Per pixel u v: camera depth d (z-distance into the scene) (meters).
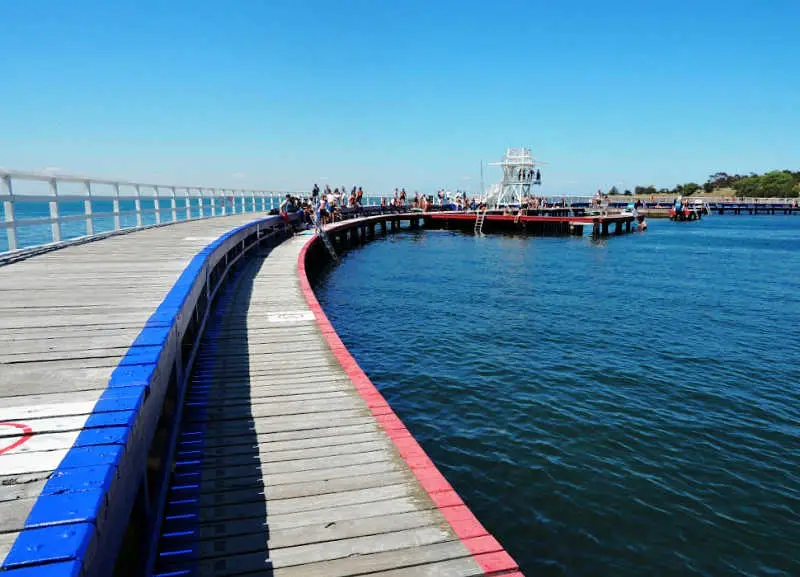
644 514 5.44
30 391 3.00
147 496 3.04
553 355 10.73
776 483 6.05
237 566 2.94
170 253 9.59
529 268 24.66
